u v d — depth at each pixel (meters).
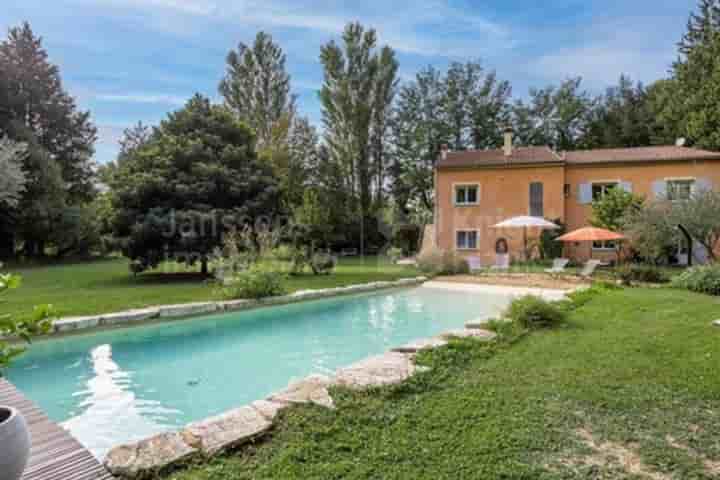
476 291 13.11
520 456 2.59
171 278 14.78
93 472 2.50
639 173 19.12
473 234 21.11
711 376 3.96
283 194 16.92
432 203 32.91
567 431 2.92
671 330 5.85
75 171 29.14
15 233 23.14
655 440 2.79
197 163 14.45
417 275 16.39
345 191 30.08
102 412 4.52
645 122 30.30
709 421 3.05
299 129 30.89
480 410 3.29
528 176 20.28
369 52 29.05
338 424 3.06
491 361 4.62
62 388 5.19
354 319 9.37
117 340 7.23
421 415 3.21
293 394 3.63
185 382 5.45
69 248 26.78
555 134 31.97
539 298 7.02
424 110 32.91
